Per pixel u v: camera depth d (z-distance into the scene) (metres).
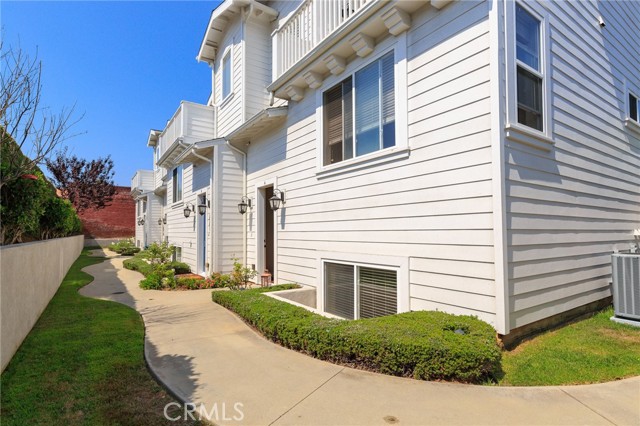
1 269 3.38
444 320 3.77
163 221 19.27
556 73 4.71
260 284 8.92
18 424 2.48
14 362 3.65
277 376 3.32
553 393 2.88
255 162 9.41
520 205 3.90
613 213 5.91
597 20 5.85
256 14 9.95
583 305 4.96
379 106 5.33
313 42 6.62
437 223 4.32
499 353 3.22
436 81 4.42
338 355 3.66
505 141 3.77
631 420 2.47
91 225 28.38
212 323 5.36
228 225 9.78
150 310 6.26
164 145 15.09
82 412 2.66
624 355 3.66
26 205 6.16
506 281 3.62
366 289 5.48
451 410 2.62
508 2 3.98
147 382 3.22
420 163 4.59
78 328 4.96
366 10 5.01
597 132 5.58
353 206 5.75
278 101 9.30
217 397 2.88
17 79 4.98
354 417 2.54
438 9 4.46
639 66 7.34
